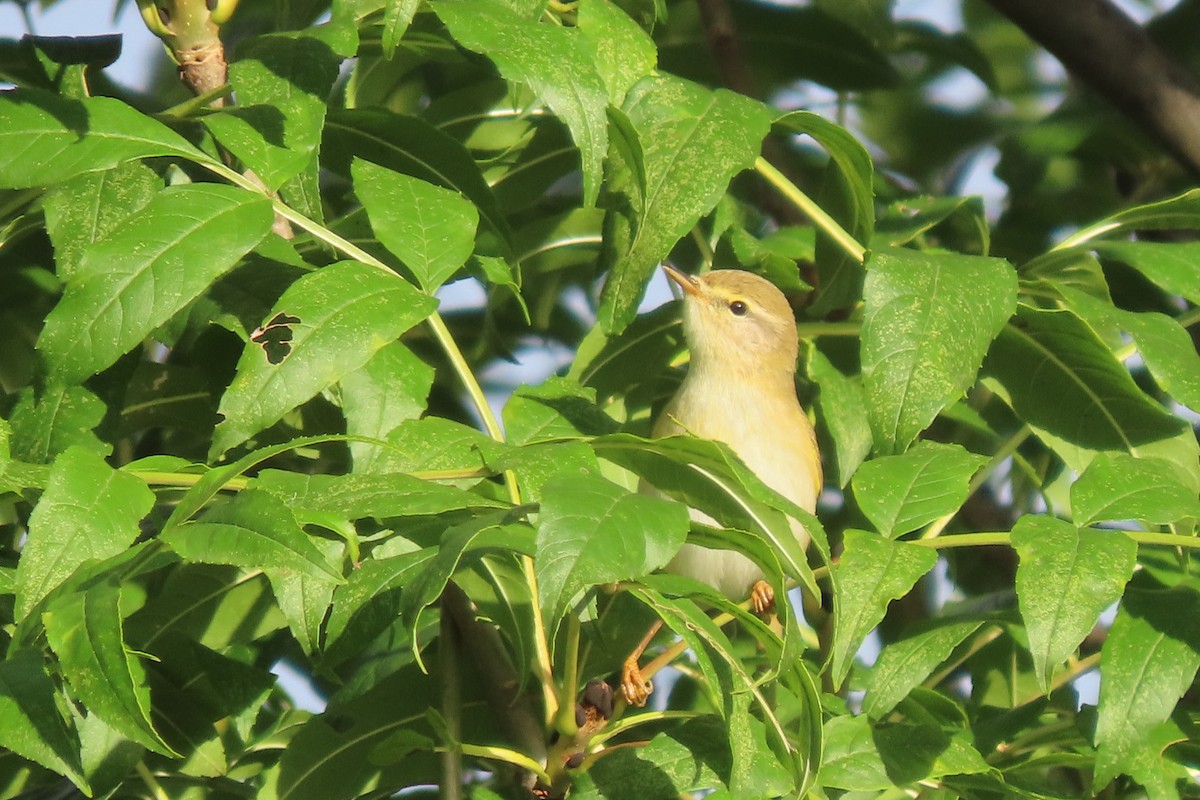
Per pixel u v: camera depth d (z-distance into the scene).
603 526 5.76
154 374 8.60
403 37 8.41
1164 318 8.77
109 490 5.95
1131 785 8.57
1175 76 11.31
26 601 5.70
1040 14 11.34
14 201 7.79
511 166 10.08
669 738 7.17
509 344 11.36
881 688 7.50
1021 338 8.85
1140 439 8.76
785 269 10.14
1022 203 12.56
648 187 7.96
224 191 6.95
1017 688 9.61
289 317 6.73
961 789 7.74
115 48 8.90
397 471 6.98
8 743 5.58
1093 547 7.01
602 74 8.26
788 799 7.14
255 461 5.96
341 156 8.59
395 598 6.63
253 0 11.99
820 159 12.37
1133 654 7.29
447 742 7.21
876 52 12.35
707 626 6.25
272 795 8.16
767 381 10.72
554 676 7.76
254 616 8.65
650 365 10.62
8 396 7.64
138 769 8.17
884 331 7.78
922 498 7.59
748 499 6.56
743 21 12.24
